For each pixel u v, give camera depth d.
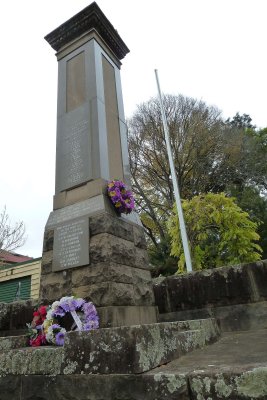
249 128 27.02
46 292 3.74
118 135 5.15
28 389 2.02
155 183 20.55
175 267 14.35
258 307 3.95
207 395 1.43
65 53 5.60
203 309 4.25
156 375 1.60
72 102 5.09
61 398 1.85
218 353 2.31
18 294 11.68
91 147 4.48
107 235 3.62
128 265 3.76
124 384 1.66
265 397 1.30
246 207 15.78
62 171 4.59
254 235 8.33
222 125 21.55
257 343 2.76
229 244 8.49
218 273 4.30
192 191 19.69
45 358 2.03
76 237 3.79
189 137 19.94
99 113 4.70
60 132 4.93
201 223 9.12
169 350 2.08
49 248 3.99
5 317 5.39
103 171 4.29
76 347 1.92
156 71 13.75
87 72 5.12
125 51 6.23
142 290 3.83
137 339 1.74
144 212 20.11
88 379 1.79
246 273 4.12
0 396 2.12
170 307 4.45
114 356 1.75
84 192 4.21
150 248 18.09
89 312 3.12
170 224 10.73
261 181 20.55
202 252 9.19
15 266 12.23
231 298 4.13
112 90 5.48
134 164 20.69
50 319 3.18
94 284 3.41
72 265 3.65
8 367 2.18
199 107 20.75
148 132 20.47
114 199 3.96
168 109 20.42
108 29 5.72
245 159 20.67
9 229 13.46
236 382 1.39
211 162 20.34
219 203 8.89
